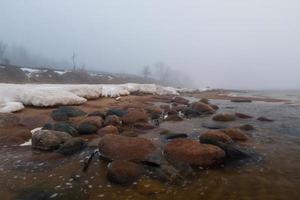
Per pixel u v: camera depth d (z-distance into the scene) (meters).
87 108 13.59
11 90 13.55
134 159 6.46
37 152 7.41
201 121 12.20
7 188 5.24
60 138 7.88
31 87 15.27
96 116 10.44
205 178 5.65
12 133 8.77
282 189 5.13
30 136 8.69
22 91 13.46
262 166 6.37
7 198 4.85
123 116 10.99
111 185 5.34
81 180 5.59
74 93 15.84
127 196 4.89
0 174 5.92
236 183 5.41
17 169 6.21
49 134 7.77
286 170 6.12
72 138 7.93
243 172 5.99
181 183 5.40
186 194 4.93
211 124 11.36
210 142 7.40
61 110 11.54
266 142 8.65
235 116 13.77
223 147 7.04
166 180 5.48
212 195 4.89
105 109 13.25
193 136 9.19
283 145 8.30
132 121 10.59
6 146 7.92
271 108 18.17
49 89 14.01
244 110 16.91
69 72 48.84
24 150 7.60
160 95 25.36
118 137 7.23
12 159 6.87
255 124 11.90
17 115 10.79
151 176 5.70
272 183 5.41
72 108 11.91
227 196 4.85
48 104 12.59
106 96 18.38
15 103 11.73
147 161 6.34
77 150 7.40
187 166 6.11
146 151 6.79
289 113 15.72
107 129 9.00
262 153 7.39
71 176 5.79
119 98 17.88
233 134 8.83
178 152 6.60
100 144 7.14
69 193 5.03
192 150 6.51
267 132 10.24
